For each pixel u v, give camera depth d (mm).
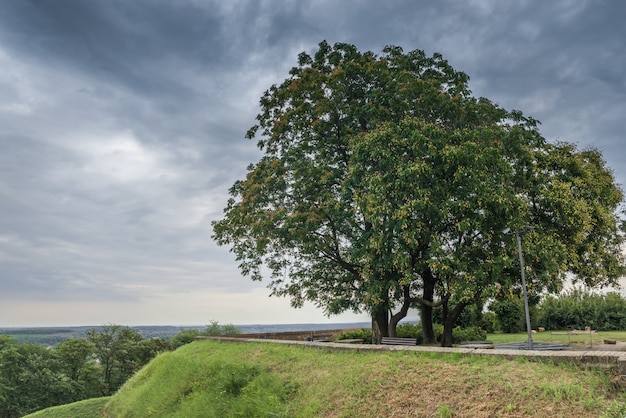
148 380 19109
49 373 48625
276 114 21406
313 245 19062
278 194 20234
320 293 22047
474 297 17562
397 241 16391
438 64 20609
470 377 9148
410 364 10680
